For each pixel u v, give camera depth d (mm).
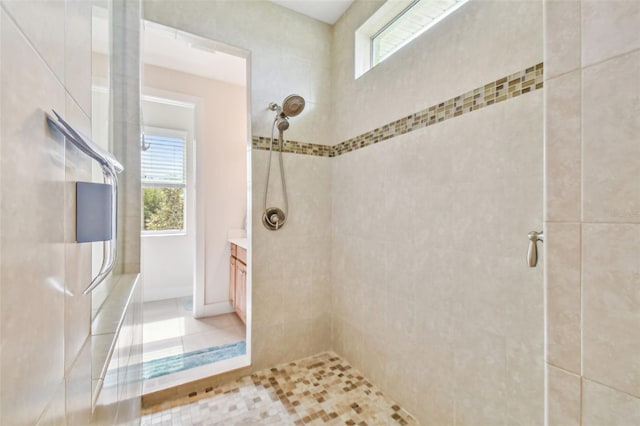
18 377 278
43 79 340
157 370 1851
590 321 468
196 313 2840
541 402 950
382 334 1635
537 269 964
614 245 442
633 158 420
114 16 1400
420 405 1395
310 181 2018
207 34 1677
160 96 2746
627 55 423
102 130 1167
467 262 1185
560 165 501
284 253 1927
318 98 2051
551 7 510
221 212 3018
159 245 3318
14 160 276
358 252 1834
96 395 568
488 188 1105
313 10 1955
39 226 328
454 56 1236
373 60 1875
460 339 1211
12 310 271
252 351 1817
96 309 932
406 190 1482
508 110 1041
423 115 1384
